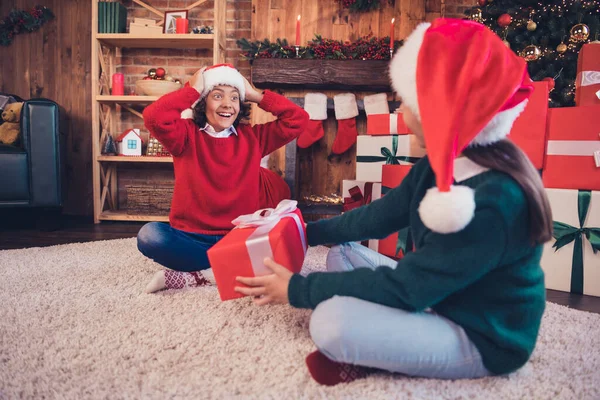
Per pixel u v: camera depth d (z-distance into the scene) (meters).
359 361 0.87
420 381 0.92
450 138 0.72
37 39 3.71
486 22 2.84
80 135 3.73
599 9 2.63
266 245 1.10
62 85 3.72
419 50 0.82
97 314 1.32
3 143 3.07
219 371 0.98
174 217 1.71
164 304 1.41
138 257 2.08
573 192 1.76
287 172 3.16
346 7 3.33
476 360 0.89
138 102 3.42
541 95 1.81
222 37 3.43
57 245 2.35
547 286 1.84
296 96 3.33
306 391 0.88
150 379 0.94
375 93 3.35
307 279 0.93
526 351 0.86
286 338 1.15
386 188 2.17
